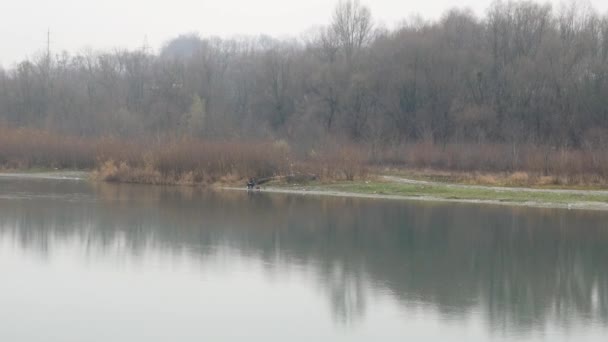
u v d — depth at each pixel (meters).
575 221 38.97
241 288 24.22
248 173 56.72
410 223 37.97
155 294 23.34
